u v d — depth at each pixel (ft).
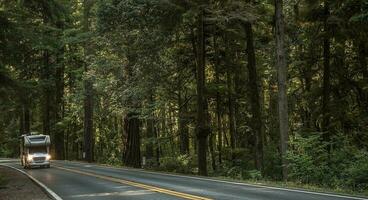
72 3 176.45
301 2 110.63
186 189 63.10
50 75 209.97
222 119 150.10
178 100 137.08
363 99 101.50
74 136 252.83
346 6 86.53
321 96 106.01
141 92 121.90
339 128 96.32
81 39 154.20
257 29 123.65
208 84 121.08
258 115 104.63
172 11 102.12
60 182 83.51
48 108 225.56
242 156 121.60
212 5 96.68
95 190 66.64
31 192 69.56
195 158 130.00
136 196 56.75
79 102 191.72
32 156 139.44
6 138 291.79
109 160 180.86
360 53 99.60
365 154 72.64
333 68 104.06
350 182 67.97
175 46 124.98
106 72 133.49
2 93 92.02
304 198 50.06
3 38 83.30
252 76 104.99
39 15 87.81
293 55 117.29
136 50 117.80
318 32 102.01
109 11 110.22
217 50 125.90
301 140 82.43
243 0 100.58
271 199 49.88
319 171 75.92
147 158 160.56
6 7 85.05
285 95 88.12
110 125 237.66
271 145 120.67
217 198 51.88
